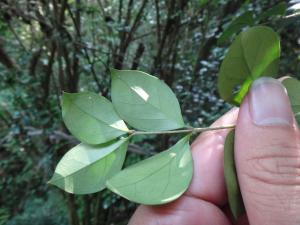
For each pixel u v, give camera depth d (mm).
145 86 84
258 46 77
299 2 98
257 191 87
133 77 84
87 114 83
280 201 85
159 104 84
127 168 80
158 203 74
